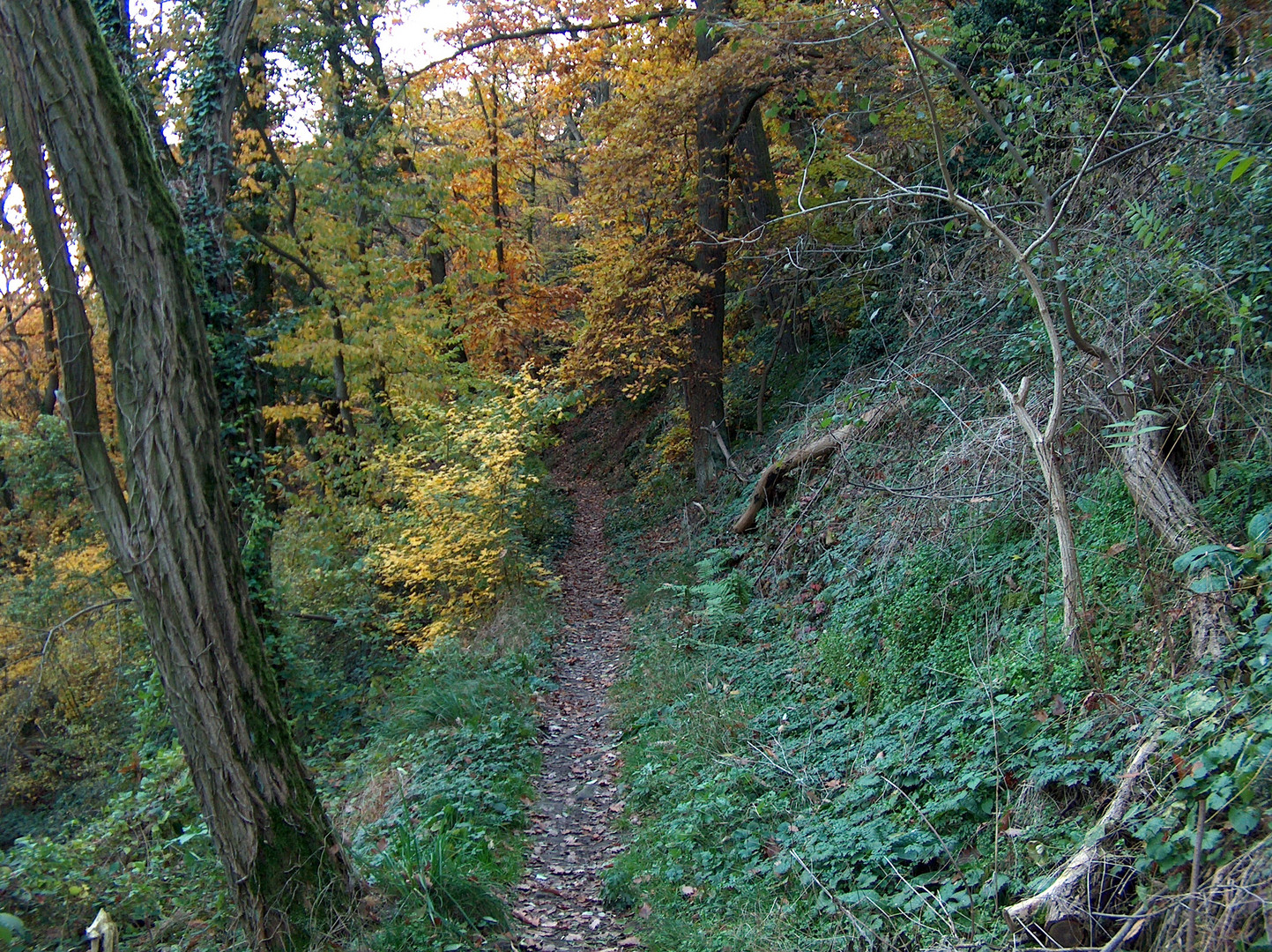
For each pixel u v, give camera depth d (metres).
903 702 5.73
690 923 4.70
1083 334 5.57
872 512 7.86
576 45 16.02
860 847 4.48
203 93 9.88
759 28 7.17
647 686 8.43
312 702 10.54
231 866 4.46
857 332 11.22
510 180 23.72
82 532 15.53
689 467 16.97
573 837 6.19
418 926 4.51
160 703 9.97
